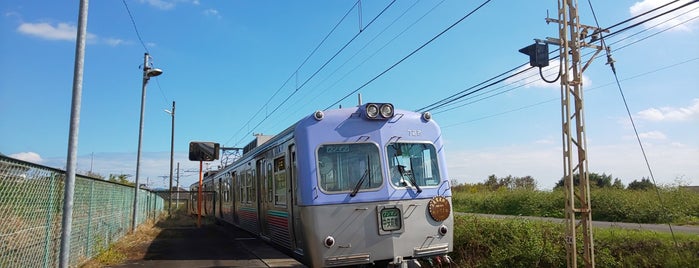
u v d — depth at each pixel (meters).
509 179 41.16
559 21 8.02
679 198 19.25
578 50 7.95
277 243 10.09
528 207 24.72
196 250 12.77
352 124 8.36
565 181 7.82
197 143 20.39
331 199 7.80
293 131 8.59
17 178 6.25
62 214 7.64
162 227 20.39
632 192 21.00
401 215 8.03
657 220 18.11
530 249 8.90
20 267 6.33
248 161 13.70
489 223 10.41
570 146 7.77
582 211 7.77
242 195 14.78
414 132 8.70
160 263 10.67
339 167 8.05
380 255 7.82
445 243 8.33
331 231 7.69
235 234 16.75
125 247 13.25
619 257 8.42
